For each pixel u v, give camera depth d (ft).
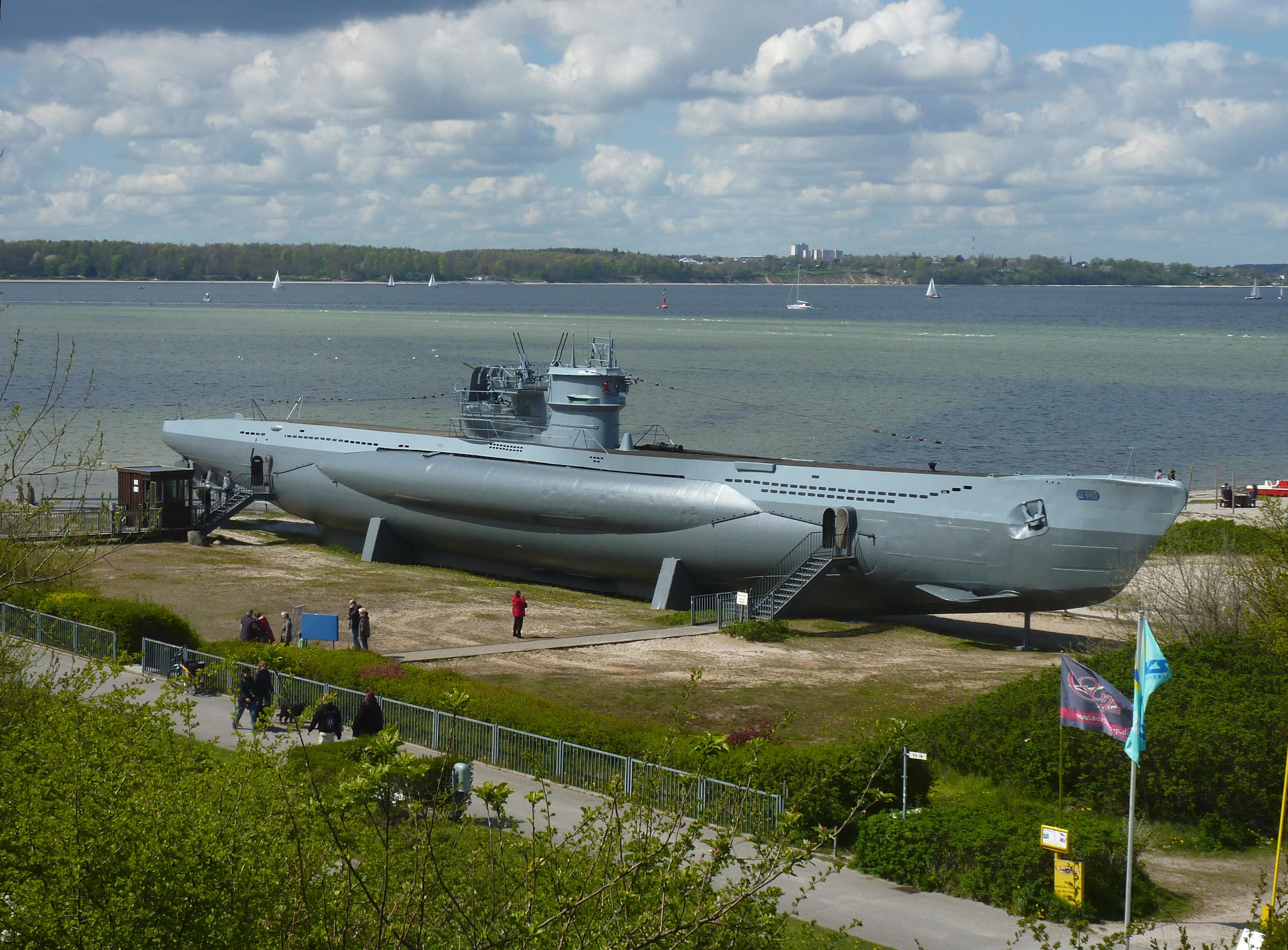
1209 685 90.48
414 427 336.90
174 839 36.52
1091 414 376.48
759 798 71.20
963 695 108.47
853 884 65.77
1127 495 122.01
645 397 421.18
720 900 37.24
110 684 98.63
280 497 189.37
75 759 40.22
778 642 128.88
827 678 114.11
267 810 39.68
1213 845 74.33
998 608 130.52
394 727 35.83
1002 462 291.38
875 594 137.18
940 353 611.88
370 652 104.78
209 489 190.49
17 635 67.10
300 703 91.66
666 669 116.16
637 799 42.01
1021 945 57.98
